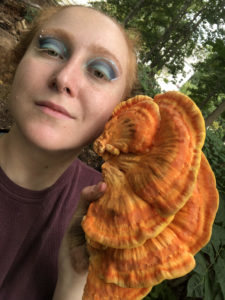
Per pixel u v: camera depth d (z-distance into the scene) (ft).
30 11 5.24
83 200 0.91
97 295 0.72
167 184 0.62
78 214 0.94
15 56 1.17
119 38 0.86
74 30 0.78
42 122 0.76
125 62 0.89
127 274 0.64
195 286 1.46
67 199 1.12
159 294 1.83
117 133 0.71
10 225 0.95
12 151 0.90
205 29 11.85
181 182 0.62
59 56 0.78
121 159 0.71
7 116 2.95
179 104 0.67
